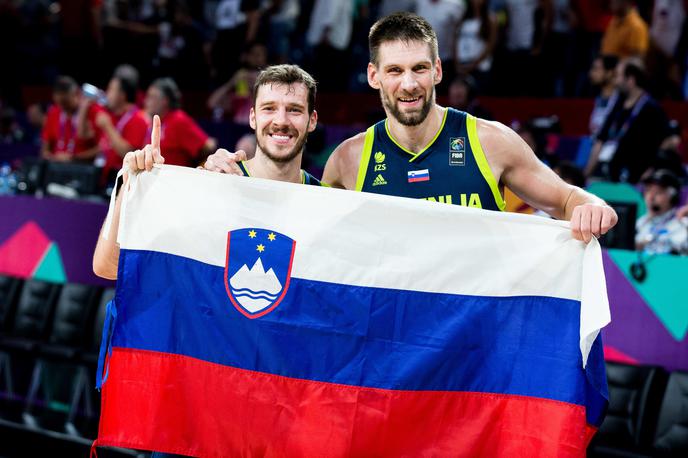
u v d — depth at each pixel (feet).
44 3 70.90
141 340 18.02
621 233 30.78
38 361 36.01
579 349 17.65
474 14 52.75
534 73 52.31
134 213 18.22
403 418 17.88
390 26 18.67
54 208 37.83
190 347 18.02
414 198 20.06
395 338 18.01
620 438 27.20
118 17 62.95
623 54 48.37
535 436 17.63
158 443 17.90
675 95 49.55
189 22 62.64
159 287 18.15
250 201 18.25
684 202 38.93
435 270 18.08
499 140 19.70
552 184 19.58
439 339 17.97
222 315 18.03
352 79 58.18
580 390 17.53
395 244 18.11
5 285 37.06
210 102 58.44
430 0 53.67
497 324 18.01
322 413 17.83
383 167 20.31
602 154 42.65
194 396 17.99
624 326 29.12
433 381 17.93
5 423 33.04
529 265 17.98
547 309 17.90
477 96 51.65
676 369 28.25
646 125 41.50
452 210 18.08
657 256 28.63
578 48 52.29
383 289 18.07
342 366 17.92
